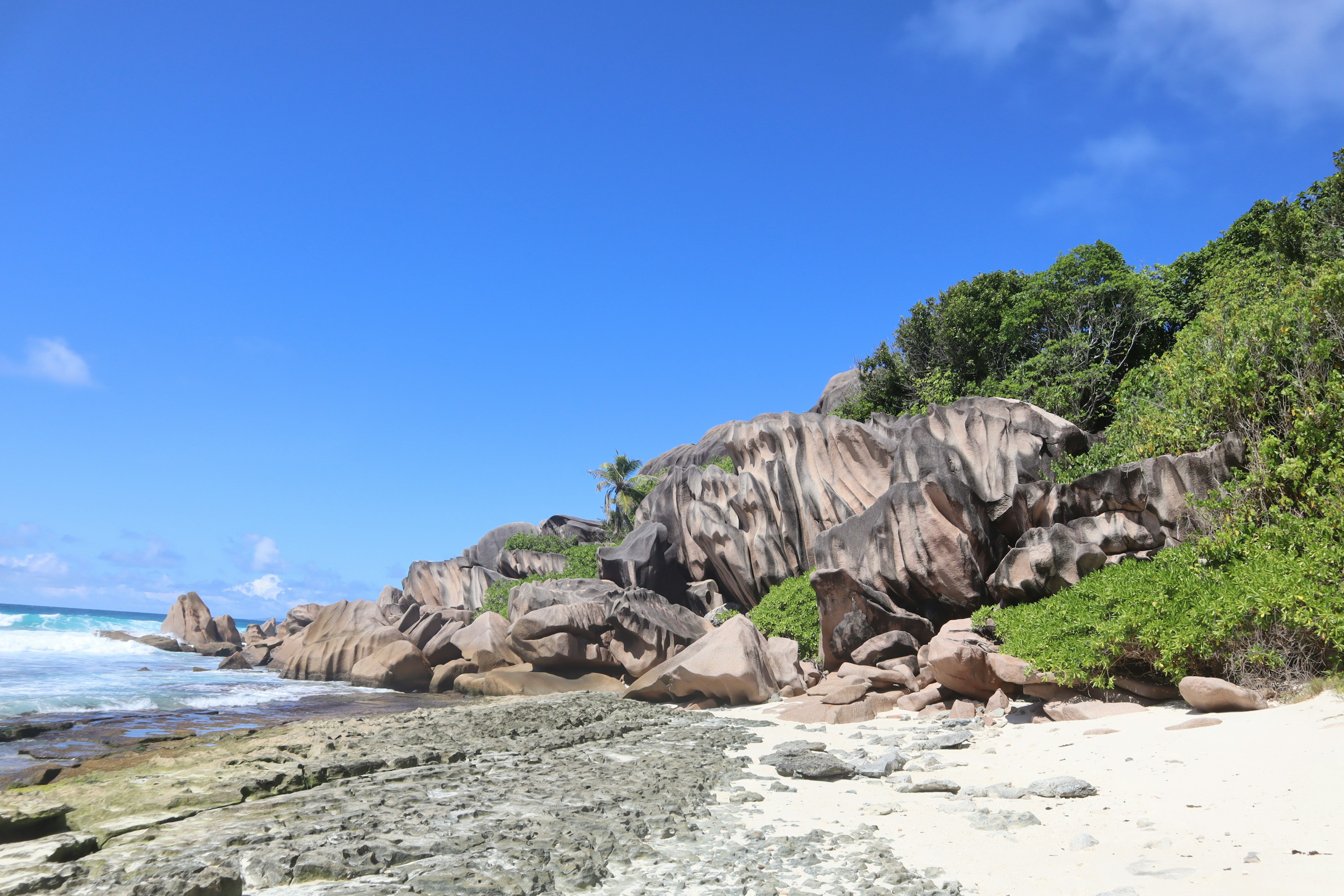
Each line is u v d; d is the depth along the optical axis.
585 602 26.22
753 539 27.59
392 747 13.12
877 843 7.32
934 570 18.45
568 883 6.33
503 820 8.30
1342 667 10.34
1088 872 6.09
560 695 23.14
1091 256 34.03
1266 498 14.40
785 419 28.12
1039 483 18.16
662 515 35.31
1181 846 6.45
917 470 20.75
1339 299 15.20
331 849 6.92
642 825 8.07
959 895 5.83
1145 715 11.25
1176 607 11.88
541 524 59.84
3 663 34.12
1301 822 6.51
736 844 7.49
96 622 68.50
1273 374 15.66
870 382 34.91
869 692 16.64
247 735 15.59
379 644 30.75
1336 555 10.90
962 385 32.19
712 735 14.30
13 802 9.09
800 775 10.50
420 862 6.86
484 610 38.47
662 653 24.05
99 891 6.05
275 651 42.00
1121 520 16.47
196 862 6.68
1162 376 21.39
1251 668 11.02
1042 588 16.27
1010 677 13.61
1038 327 33.16
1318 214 27.02
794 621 22.06
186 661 41.25
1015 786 8.90
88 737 16.28
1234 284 25.69
